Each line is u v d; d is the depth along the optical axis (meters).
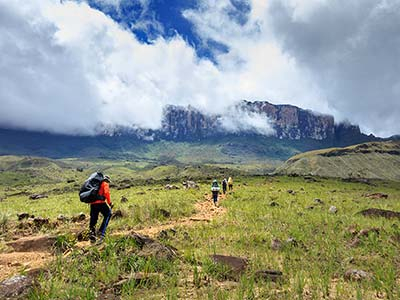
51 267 8.34
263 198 33.31
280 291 7.46
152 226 16.75
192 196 34.94
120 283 7.45
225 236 14.03
